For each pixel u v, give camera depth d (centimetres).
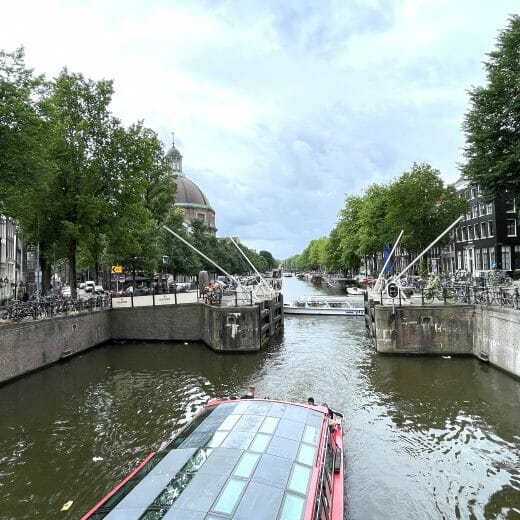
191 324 3112
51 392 1898
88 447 1352
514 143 2602
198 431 917
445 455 1277
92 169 3036
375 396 1777
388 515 1006
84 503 1055
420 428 1459
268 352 2645
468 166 2800
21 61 2283
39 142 2403
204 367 2316
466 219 5775
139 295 3491
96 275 4572
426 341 2441
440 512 1016
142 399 1792
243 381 2019
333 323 3806
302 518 654
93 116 3206
